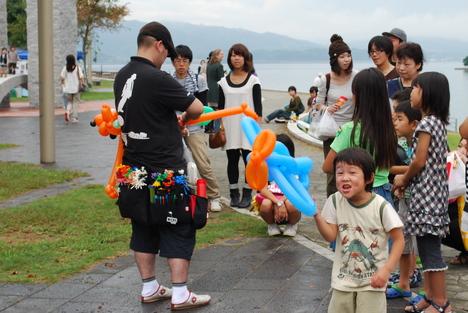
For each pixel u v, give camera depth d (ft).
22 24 146.51
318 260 17.66
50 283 16.03
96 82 149.28
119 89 14.01
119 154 15.03
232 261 17.74
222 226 21.39
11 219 22.04
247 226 21.42
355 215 11.59
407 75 18.94
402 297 14.98
